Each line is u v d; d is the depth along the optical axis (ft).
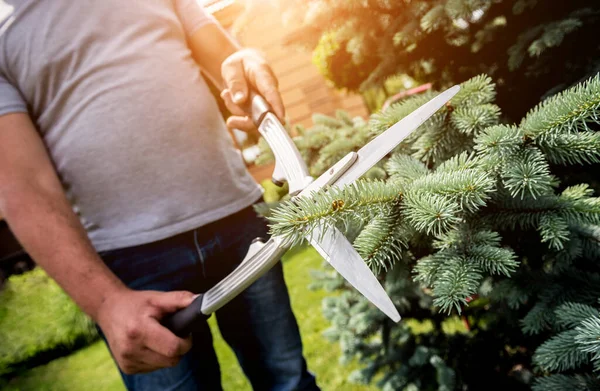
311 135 6.13
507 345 6.17
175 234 3.94
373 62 7.42
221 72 4.32
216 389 4.50
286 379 4.58
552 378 3.54
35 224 3.23
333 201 2.59
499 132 2.94
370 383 6.98
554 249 4.08
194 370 4.12
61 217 3.34
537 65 5.03
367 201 2.73
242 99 3.82
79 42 3.64
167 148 3.93
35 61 3.54
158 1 4.24
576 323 3.28
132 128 3.81
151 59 3.95
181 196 3.98
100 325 3.41
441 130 3.61
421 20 4.99
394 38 5.51
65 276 3.28
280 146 3.42
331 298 7.56
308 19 6.11
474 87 3.43
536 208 3.26
